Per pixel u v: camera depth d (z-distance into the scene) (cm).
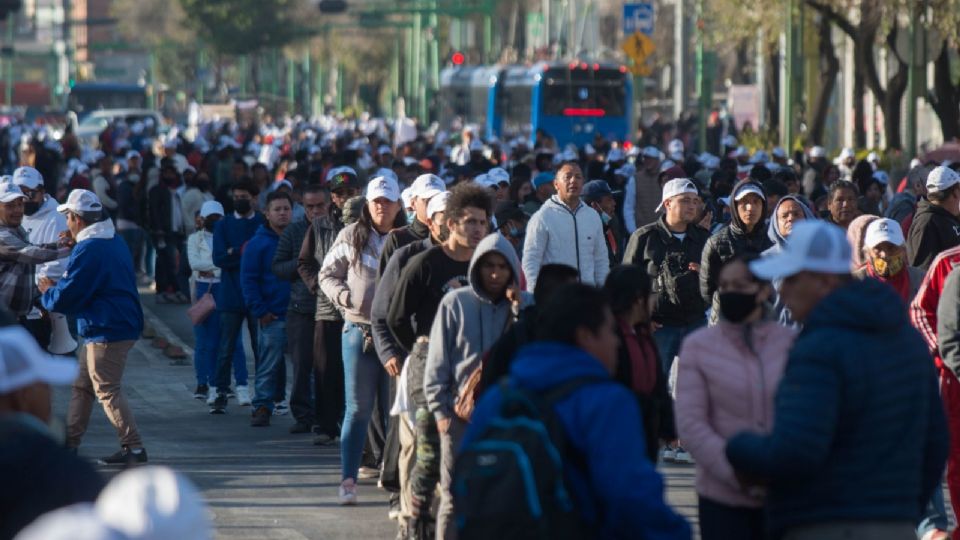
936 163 3956
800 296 1315
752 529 1451
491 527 1158
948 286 1853
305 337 2962
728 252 2512
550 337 1239
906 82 7962
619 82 11125
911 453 1268
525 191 4250
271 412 3117
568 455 1185
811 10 8731
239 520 2198
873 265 2123
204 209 3516
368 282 2291
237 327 3316
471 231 1948
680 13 11481
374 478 2520
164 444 2859
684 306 2619
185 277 5212
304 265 2722
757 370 1450
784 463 1231
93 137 15500
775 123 10350
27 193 2998
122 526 752
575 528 1170
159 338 4288
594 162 5884
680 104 11775
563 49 17400
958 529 1966
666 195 2645
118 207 5725
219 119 17488
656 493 1174
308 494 2389
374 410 2508
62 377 1059
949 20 7012
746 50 12875
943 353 1856
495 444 1172
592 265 2714
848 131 12044
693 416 1450
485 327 1806
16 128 12988
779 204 2438
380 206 2303
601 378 1206
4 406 1102
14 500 989
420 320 1977
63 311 2527
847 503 1248
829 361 1242
